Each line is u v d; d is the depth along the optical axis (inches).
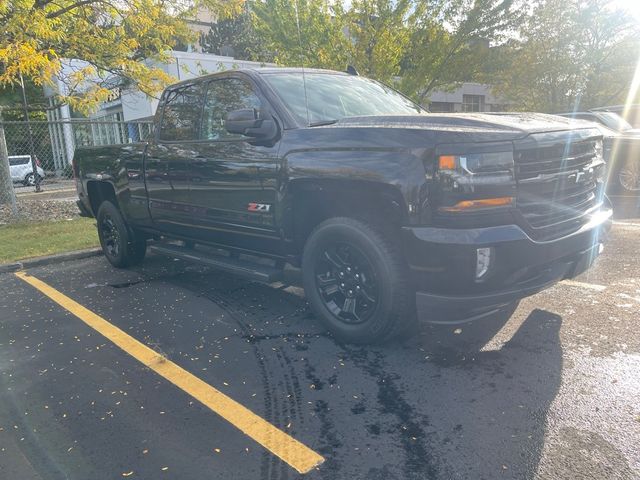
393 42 553.0
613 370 121.6
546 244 117.9
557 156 124.3
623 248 229.6
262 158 148.5
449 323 119.0
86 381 129.6
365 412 109.4
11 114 863.1
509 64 680.4
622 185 356.5
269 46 617.6
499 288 116.8
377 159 122.3
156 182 194.7
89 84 508.1
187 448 99.7
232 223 164.9
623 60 735.1
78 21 416.2
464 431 100.9
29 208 447.5
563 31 716.7
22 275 238.1
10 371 137.3
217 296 193.0
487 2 567.8
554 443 95.9
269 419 108.5
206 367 134.0
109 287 211.3
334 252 141.8
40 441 104.6
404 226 118.8
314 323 161.2
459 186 111.8
